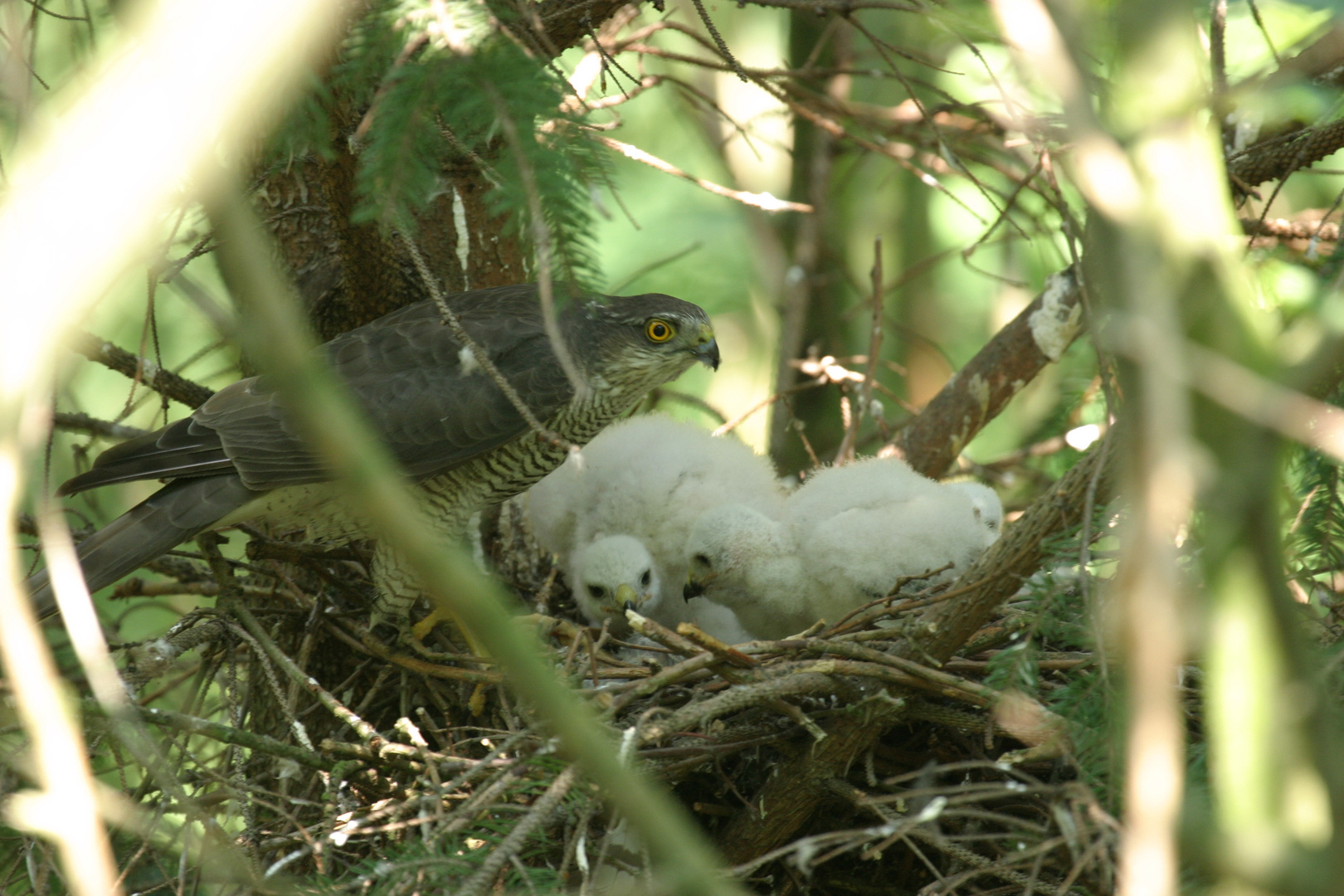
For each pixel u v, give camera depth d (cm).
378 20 438
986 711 621
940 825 597
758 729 628
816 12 730
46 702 294
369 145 441
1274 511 273
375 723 796
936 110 862
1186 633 350
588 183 422
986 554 580
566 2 691
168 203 538
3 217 311
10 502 289
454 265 841
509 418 774
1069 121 268
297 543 816
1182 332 276
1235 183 780
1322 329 298
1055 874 576
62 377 743
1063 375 952
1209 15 576
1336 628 598
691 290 1449
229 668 689
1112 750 479
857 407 1012
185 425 743
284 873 614
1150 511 252
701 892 296
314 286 819
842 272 1189
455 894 474
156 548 717
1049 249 1109
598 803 538
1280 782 277
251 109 403
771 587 805
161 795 606
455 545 842
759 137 974
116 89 295
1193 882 422
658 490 886
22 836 589
